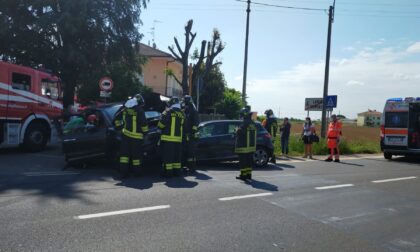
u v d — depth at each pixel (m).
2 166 10.35
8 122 12.88
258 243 5.11
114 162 10.10
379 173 11.68
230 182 9.05
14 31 20.56
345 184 9.49
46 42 21.56
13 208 6.18
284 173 10.91
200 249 4.79
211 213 6.36
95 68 22.67
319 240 5.34
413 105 16.14
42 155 12.96
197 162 12.21
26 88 13.40
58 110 14.62
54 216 5.82
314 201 7.55
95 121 10.10
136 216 6.00
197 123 10.23
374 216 6.66
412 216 6.74
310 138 15.54
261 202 7.25
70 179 8.70
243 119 9.57
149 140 10.00
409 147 16.20
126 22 22.78
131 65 25.27
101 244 4.80
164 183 8.59
